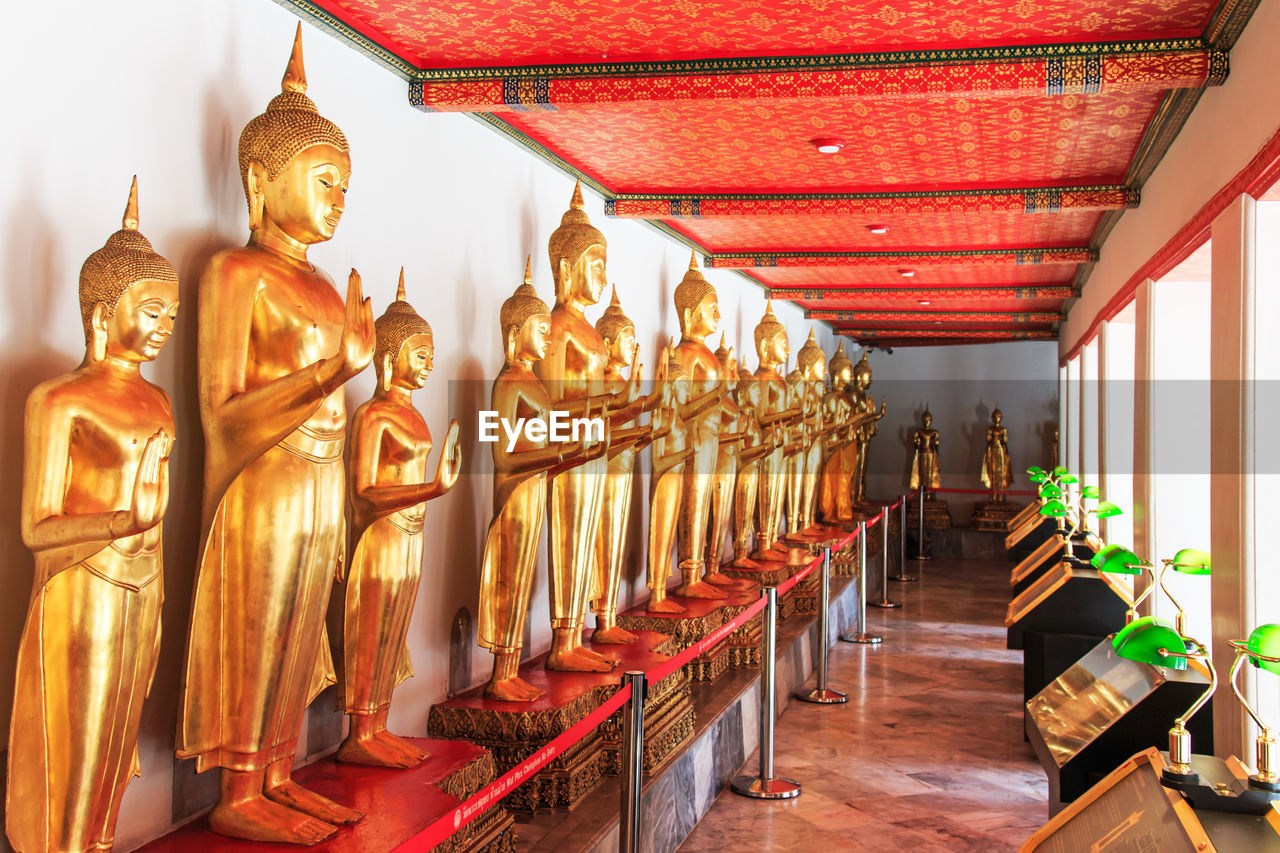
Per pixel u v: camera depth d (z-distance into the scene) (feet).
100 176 10.02
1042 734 15.26
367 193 14.38
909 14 13.87
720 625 23.07
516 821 14.29
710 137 19.62
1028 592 23.93
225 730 10.11
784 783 19.97
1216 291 14.58
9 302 9.09
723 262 31.68
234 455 9.91
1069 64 14.78
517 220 19.03
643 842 15.40
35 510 8.16
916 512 59.47
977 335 56.95
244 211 12.01
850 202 23.66
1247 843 8.20
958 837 17.57
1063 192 23.07
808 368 36.14
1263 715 12.82
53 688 8.12
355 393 13.94
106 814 8.55
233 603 10.05
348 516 13.10
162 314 8.74
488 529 17.10
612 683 16.56
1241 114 13.71
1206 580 19.98
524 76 15.49
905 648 33.12
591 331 17.93
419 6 13.48
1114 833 9.64
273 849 9.89
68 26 9.64
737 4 13.56
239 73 11.92
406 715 14.92
